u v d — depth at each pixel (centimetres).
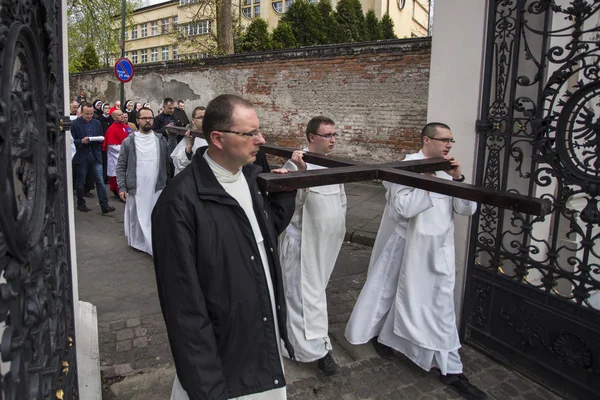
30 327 103
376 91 892
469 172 313
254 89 1086
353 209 718
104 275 461
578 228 258
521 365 298
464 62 309
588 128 246
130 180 500
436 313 274
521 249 291
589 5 241
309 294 281
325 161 242
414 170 239
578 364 262
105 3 1504
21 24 105
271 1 3009
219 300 167
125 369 296
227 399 161
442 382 285
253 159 175
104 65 1966
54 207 164
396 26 2830
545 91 265
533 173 279
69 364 180
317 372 296
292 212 206
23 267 107
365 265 507
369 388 280
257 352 175
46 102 148
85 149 699
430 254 274
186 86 1247
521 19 274
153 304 396
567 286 343
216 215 165
